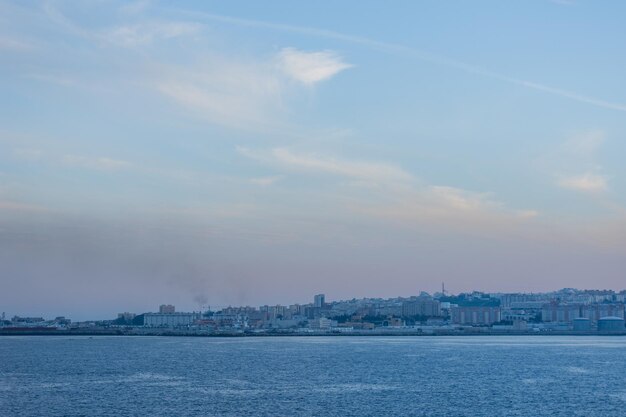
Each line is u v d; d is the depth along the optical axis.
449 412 126.00
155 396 145.12
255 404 134.12
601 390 156.00
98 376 186.88
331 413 124.25
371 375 189.62
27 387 161.38
